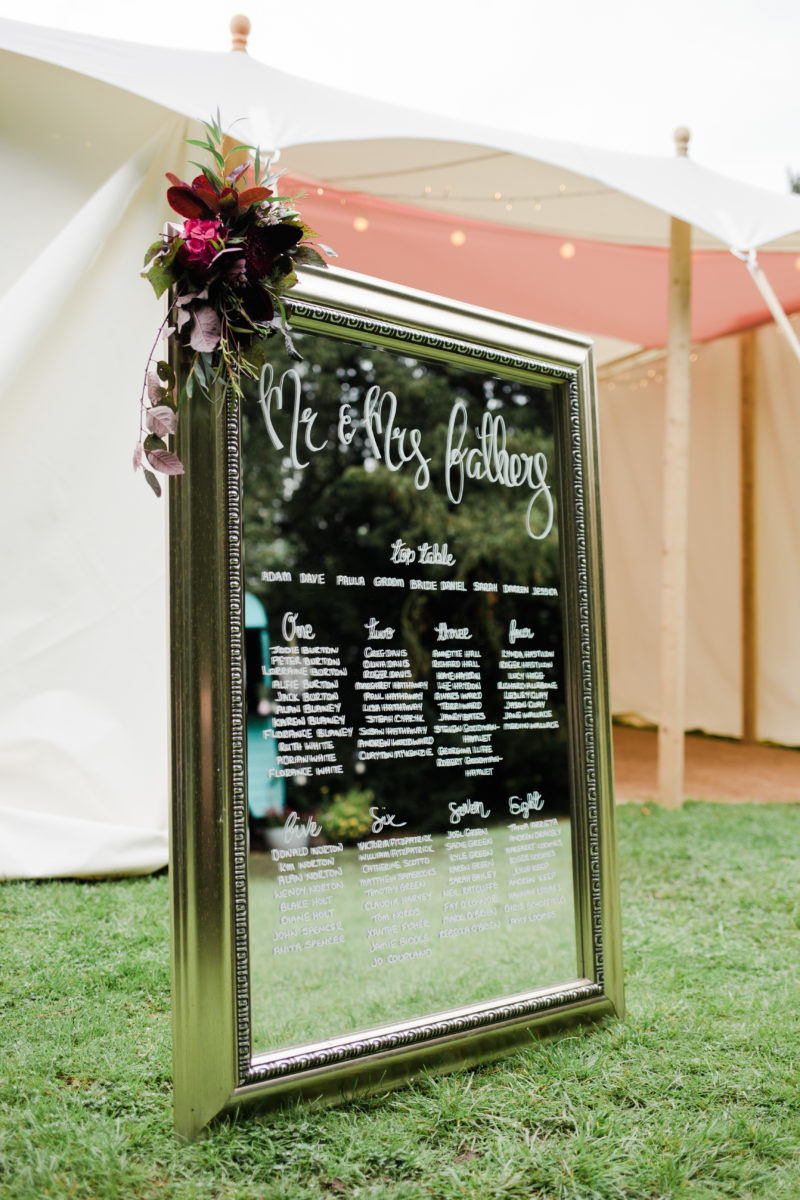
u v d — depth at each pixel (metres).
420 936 2.44
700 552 9.45
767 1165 1.90
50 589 4.05
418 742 2.51
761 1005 2.73
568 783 2.69
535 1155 1.91
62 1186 1.74
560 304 7.67
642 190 4.77
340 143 5.03
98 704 4.14
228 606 2.02
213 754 1.97
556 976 2.89
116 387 4.16
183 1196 1.74
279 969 2.86
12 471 3.98
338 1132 1.98
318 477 4.54
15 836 3.96
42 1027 2.50
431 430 2.93
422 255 6.66
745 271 6.89
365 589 2.48
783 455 8.55
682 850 4.74
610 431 10.19
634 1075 2.27
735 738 9.25
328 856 2.30
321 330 2.33
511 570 2.81
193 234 1.97
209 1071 1.93
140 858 4.10
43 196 4.09
